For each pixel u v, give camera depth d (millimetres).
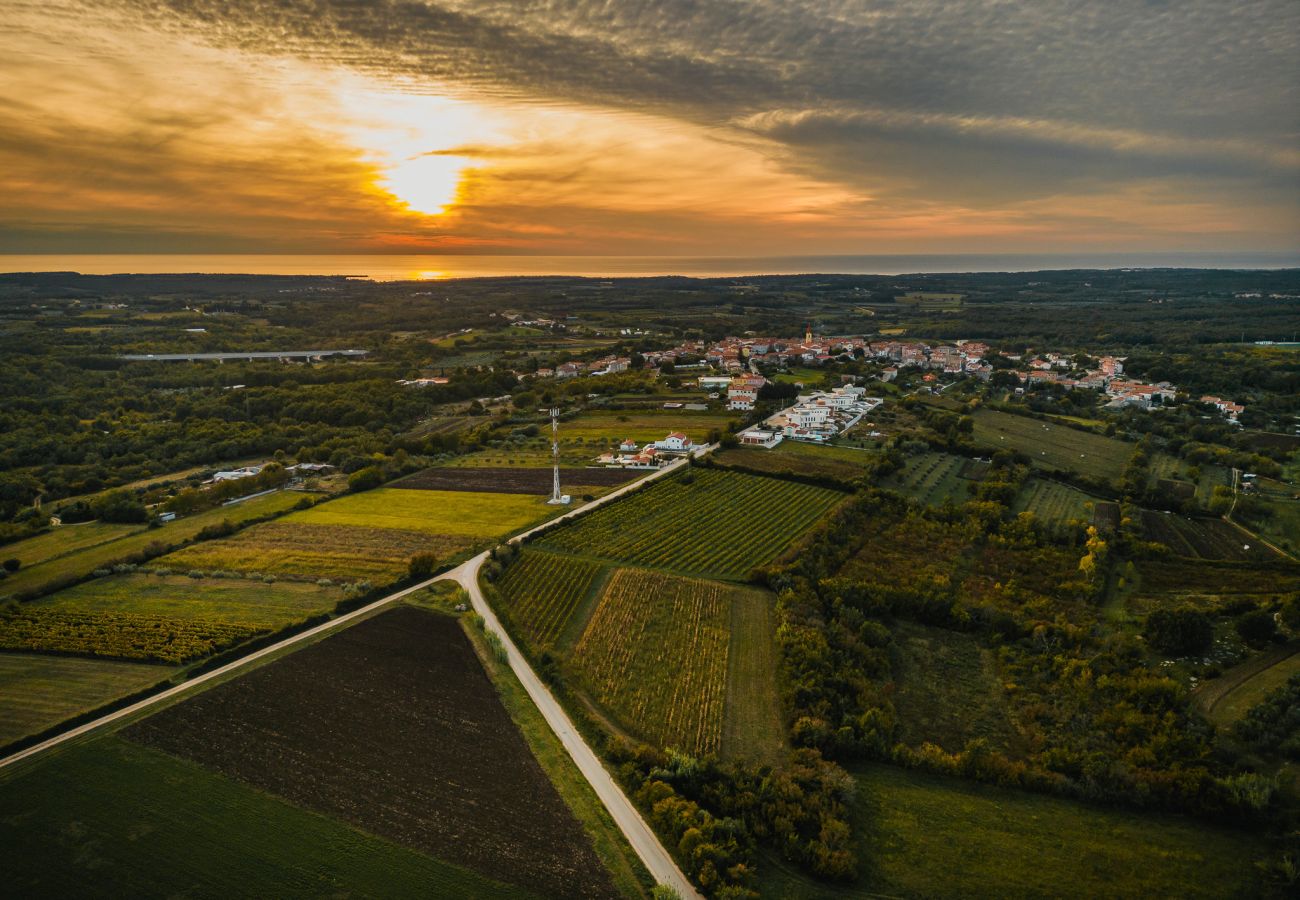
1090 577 134125
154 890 66062
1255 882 69938
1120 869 71875
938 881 70625
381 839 72312
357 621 114625
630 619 117938
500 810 76625
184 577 131750
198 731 87750
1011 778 83438
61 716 89938
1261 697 96438
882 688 101250
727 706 96188
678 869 70312
